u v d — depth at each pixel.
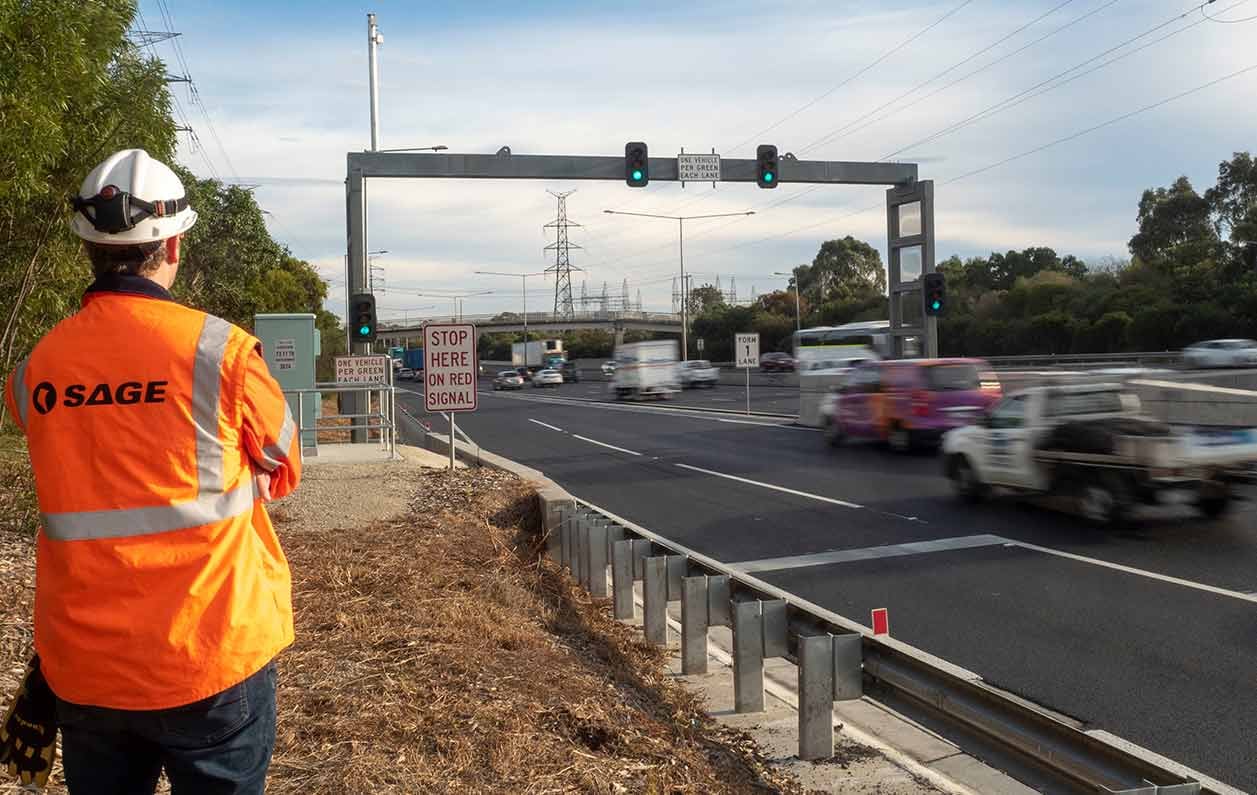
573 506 10.80
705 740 5.76
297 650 6.05
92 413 2.42
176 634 2.38
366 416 20.25
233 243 39.94
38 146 9.09
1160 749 5.86
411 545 9.77
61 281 11.91
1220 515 12.48
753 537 13.05
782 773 5.42
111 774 2.54
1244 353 45.62
